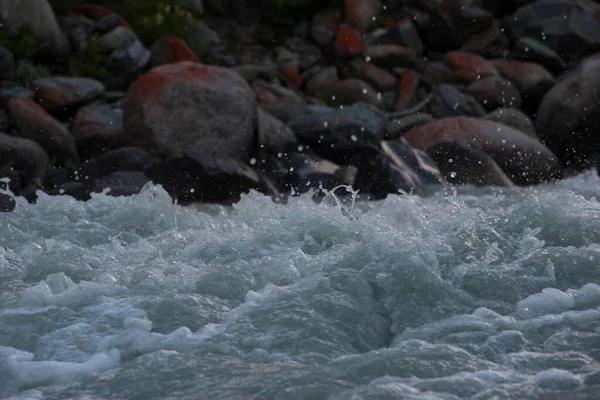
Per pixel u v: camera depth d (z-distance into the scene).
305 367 6.06
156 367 6.12
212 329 6.81
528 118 22.06
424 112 23.17
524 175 19.06
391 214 9.73
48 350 6.70
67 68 21.19
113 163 16.42
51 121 17.94
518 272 7.62
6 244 9.50
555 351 6.32
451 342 6.51
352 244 8.48
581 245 8.12
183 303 7.22
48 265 8.51
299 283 7.48
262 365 6.15
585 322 6.76
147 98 17.53
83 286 7.78
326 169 17.33
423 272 7.51
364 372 5.93
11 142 16.88
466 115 22.92
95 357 6.55
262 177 16.11
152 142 17.41
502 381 5.80
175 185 15.28
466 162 17.30
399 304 7.11
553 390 5.67
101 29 21.95
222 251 8.72
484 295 7.27
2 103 18.45
